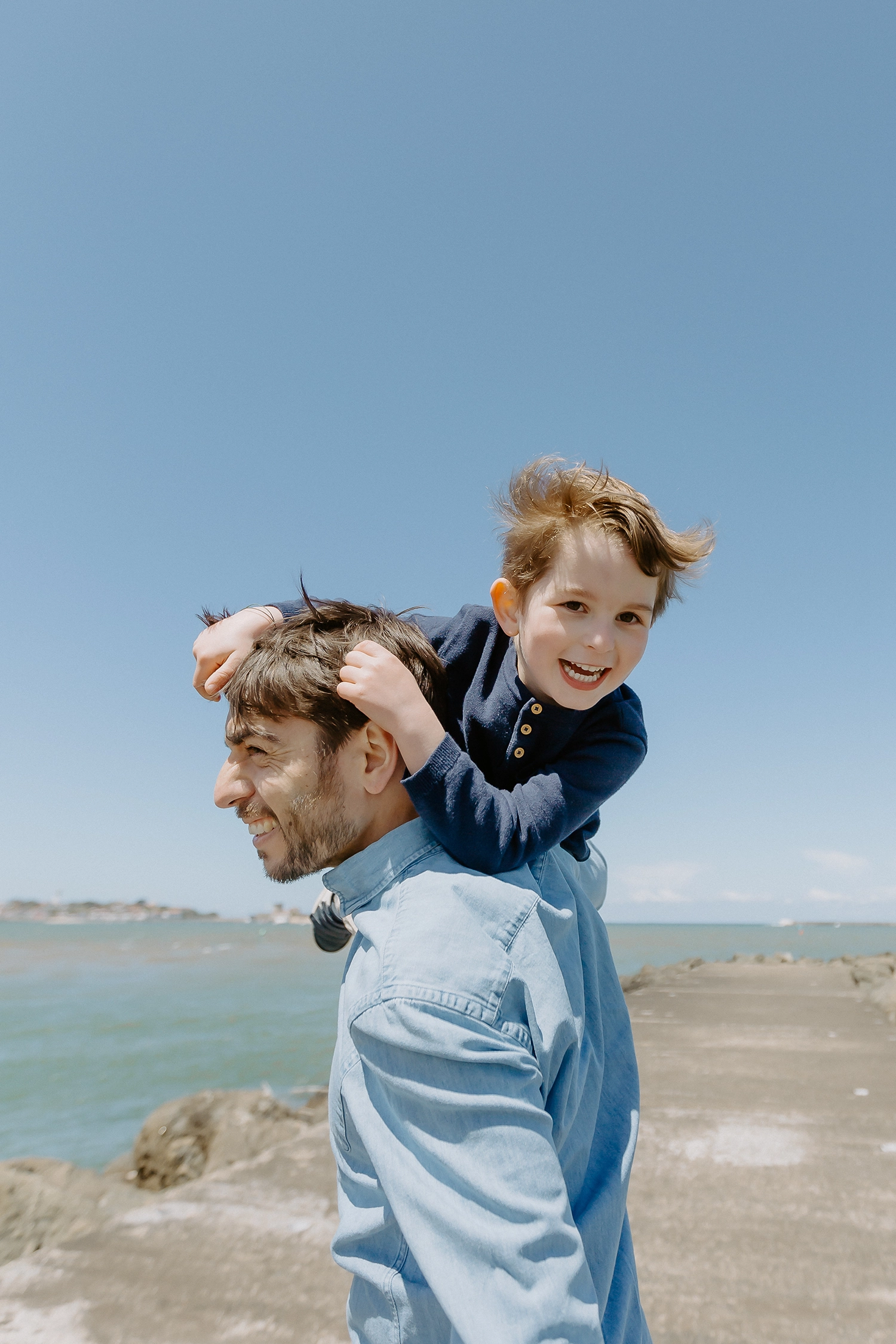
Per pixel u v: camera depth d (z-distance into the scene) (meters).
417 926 0.85
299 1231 2.67
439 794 0.93
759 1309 2.24
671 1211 2.89
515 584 1.28
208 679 1.24
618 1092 1.03
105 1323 2.09
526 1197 0.74
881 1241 2.65
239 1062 9.91
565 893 1.07
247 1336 2.04
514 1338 0.69
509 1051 0.80
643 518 1.19
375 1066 0.82
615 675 1.21
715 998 9.01
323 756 0.97
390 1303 0.83
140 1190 3.54
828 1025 6.93
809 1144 3.59
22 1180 3.16
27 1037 12.40
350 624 1.09
